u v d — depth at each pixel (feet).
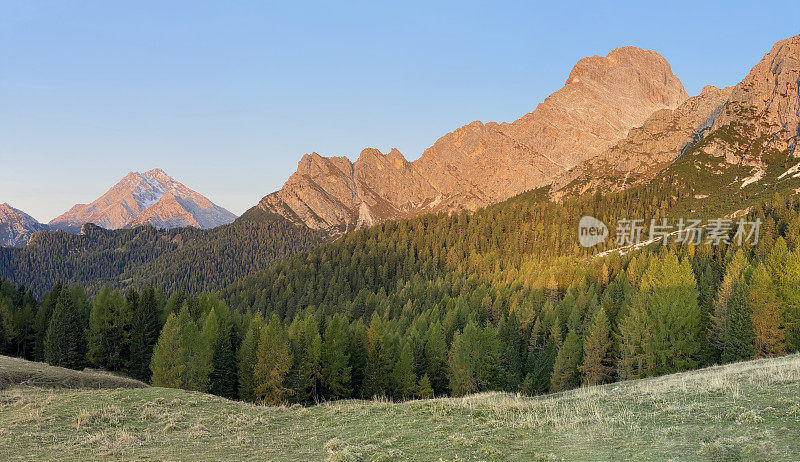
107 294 300.20
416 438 82.12
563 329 294.05
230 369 241.96
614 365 243.60
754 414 71.31
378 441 82.58
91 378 183.83
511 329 298.56
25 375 168.66
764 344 208.64
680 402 85.30
